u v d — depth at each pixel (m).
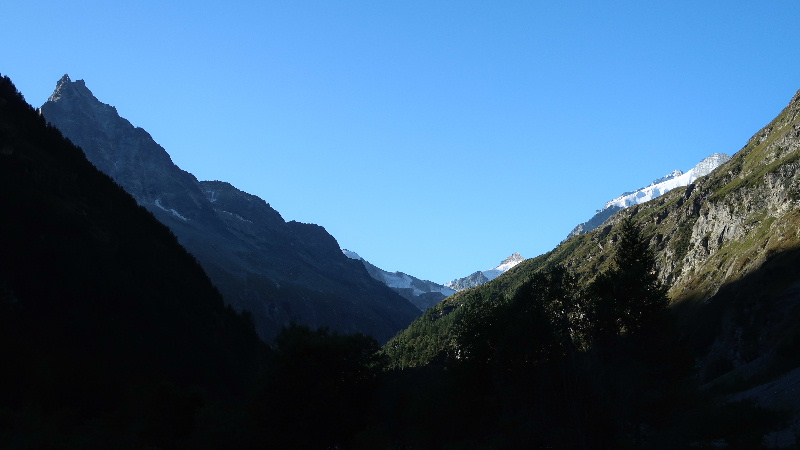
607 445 40.22
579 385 41.59
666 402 43.75
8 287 82.19
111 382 75.38
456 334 63.44
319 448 58.31
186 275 133.38
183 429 65.19
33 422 60.41
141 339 94.38
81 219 108.81
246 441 58.91
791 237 118.38
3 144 107.31
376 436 66.75
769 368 54.47
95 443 60.12
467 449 54.44
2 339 72.31
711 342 112.44
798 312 86.12
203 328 116.50
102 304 94.19
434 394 64.38
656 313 49.06
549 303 52.34
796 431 33.06
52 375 69.38
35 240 93.75
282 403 58.00
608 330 49.09
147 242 129.62
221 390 100.94
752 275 117.19
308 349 60.16
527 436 41.75
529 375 45.19
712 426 37.75
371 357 62.75
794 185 146.38
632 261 68.19
